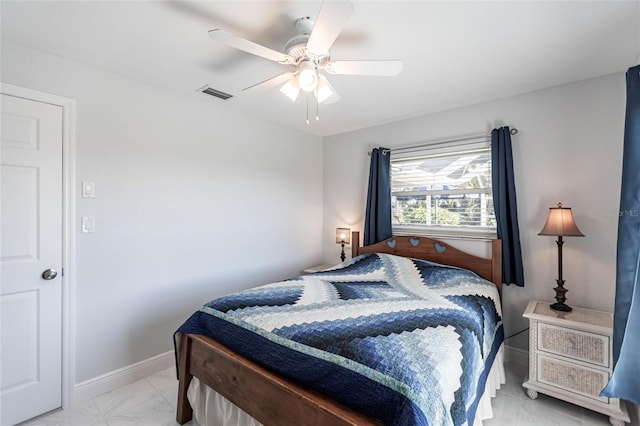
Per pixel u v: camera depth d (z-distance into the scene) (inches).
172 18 63.2
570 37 68.7
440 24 64.3
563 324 77.2
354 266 115.6
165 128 98.0
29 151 73.2
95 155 83.4
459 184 116.1
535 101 98.8
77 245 80.3
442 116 118.6
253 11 60.9
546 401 80.9
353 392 46.6
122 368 88.4
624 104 84.9
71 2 58.0
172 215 100.0
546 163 96.8
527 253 100.0
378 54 76.4
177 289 101.2
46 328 75.5
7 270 70.4
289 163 141.5
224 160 115.0
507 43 71.4
